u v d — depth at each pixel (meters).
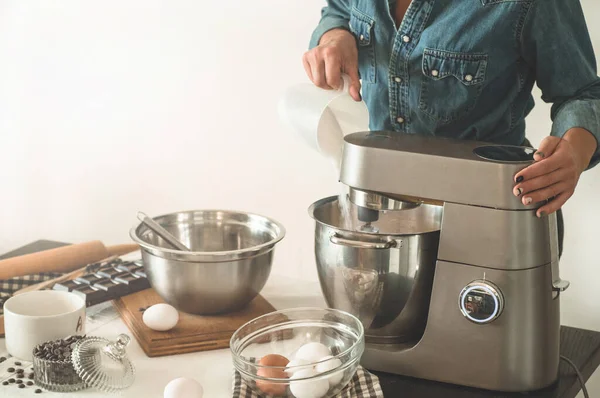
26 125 2.51
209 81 2.18
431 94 1.41
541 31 1.28
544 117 1.72
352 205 1.26
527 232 1.08
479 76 1.35
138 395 1.10
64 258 1.60
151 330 1.27
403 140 1.20
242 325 1.20
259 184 2.19
